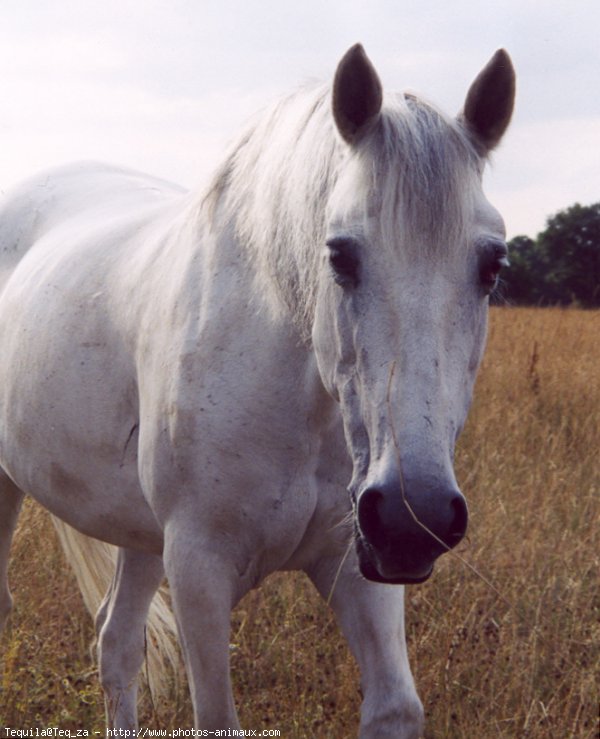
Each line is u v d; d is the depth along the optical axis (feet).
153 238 9.20
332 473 7.90
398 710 7.55
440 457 5.95
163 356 8.19
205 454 7.82
